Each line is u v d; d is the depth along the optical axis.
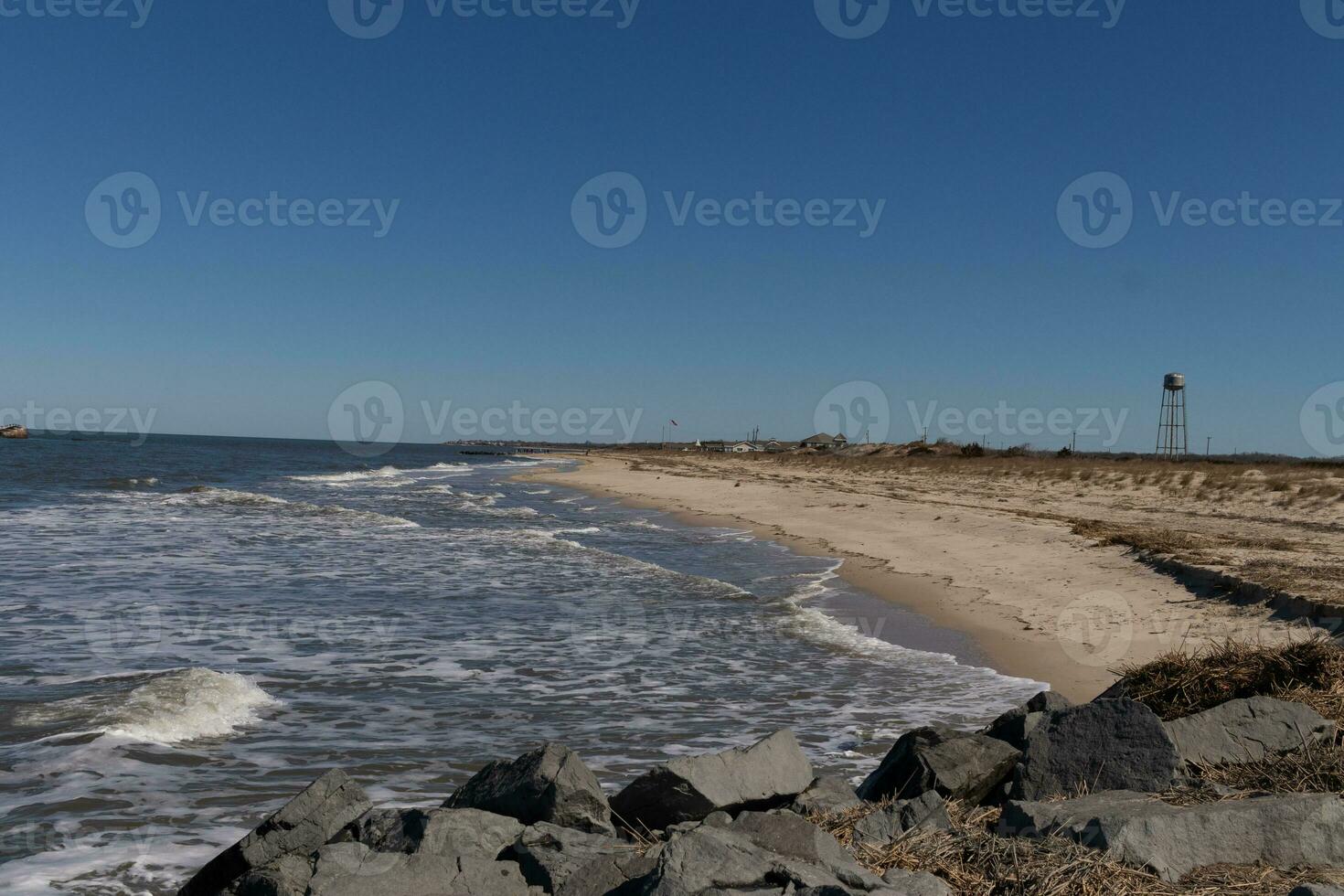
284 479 61.03
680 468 77.81
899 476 53.97
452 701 9.33
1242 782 5.30
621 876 4.29
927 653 11.67
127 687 9.27
